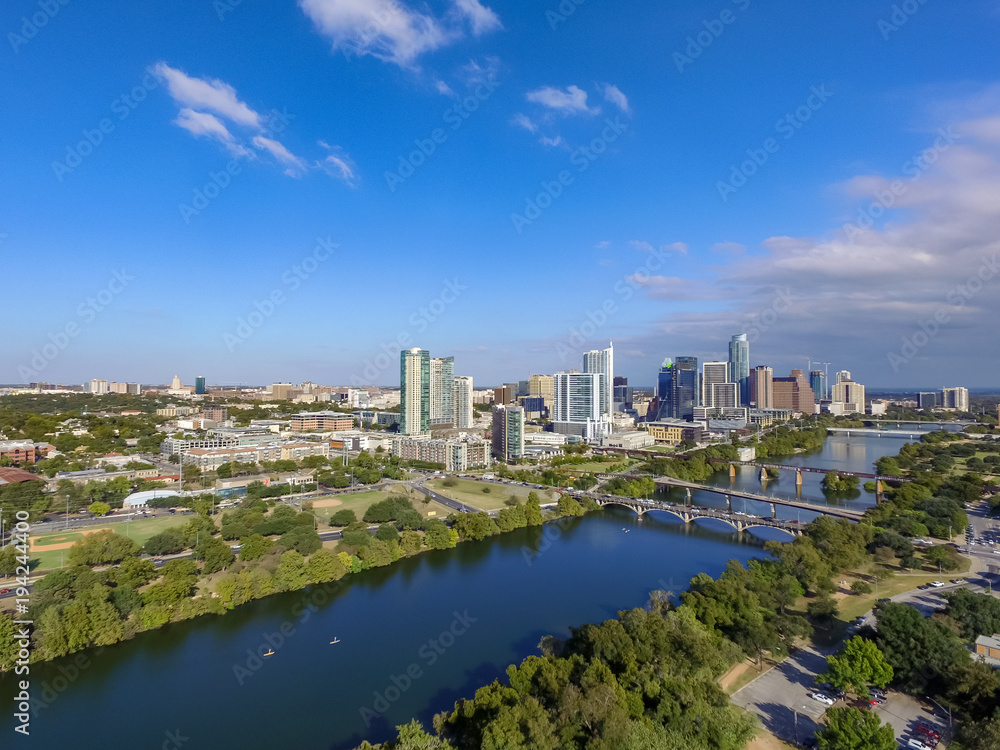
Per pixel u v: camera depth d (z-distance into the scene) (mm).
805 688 193250
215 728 185125
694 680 173000
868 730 143750
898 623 197875
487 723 152375
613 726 142250
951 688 175250
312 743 177375
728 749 148000
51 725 186750
